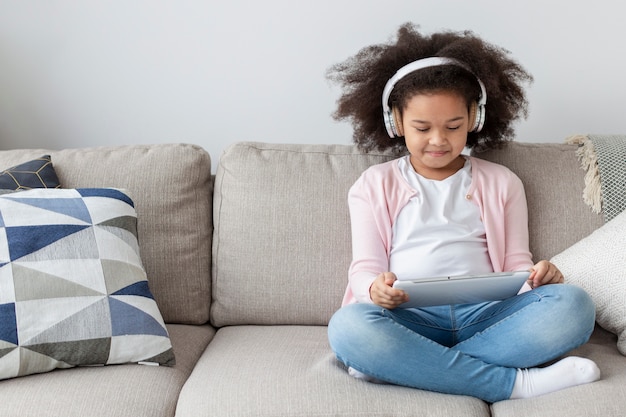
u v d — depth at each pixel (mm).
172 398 1330
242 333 1623
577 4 1985
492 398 1324
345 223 1681
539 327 1331
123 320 1430
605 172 1653
